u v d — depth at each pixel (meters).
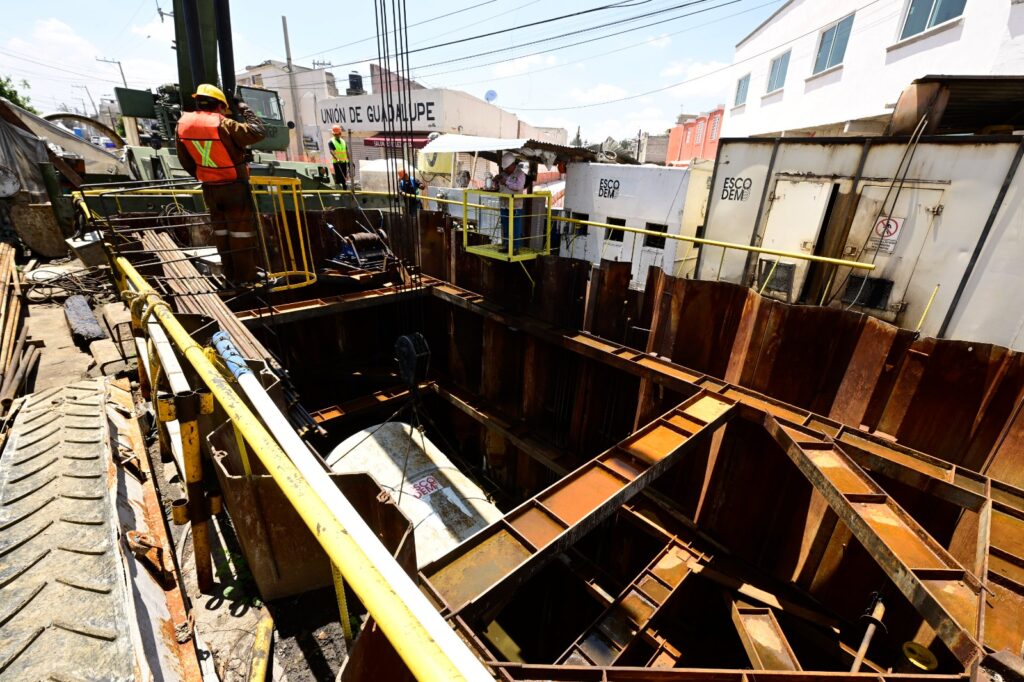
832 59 13.65
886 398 4.68
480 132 28.05
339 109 29.73
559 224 15.12
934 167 5.94
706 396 5.62
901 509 3.26
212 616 2.85
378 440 6.57
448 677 0.83
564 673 2.66
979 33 8.77
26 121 13.05
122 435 3.34
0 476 2.56
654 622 5.70
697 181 12.17
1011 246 5.47
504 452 9.45
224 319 5.46
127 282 5.96
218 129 4.74
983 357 4.11
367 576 1.03
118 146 16.42
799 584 5.43
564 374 8.05
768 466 5.55
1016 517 3.57
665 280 6.30
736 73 20.22
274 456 1.45
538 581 7.46
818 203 6.98
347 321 10.23
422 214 9.92
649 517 6.72
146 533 2.55
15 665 1.62
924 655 3.93
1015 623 2.53
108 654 1.70
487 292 8.85
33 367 5.56
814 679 2.48
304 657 2.67
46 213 11.16
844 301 7.05
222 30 5.73
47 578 1.97
